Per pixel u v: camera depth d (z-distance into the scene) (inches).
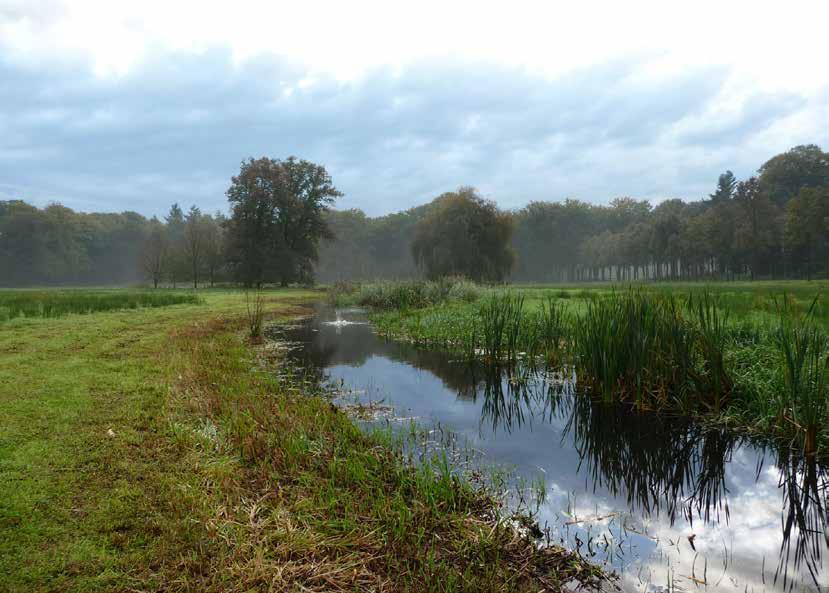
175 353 324.8
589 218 3944.4
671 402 229.1
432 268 1670.8
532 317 432.5
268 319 637.3
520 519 129.2
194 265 1833.2
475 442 192.1
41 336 390.0
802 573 107.6
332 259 3786.9
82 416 186.2
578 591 99.4
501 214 1676.9
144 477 136.1
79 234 3666.3
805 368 177.6
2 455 147.8
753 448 185.6
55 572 94.4
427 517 124.2
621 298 269.4
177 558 100.3
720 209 2330.2
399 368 334.0
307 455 160.6
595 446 189.0
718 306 372.2
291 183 1904.5
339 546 107.9
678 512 137.9
